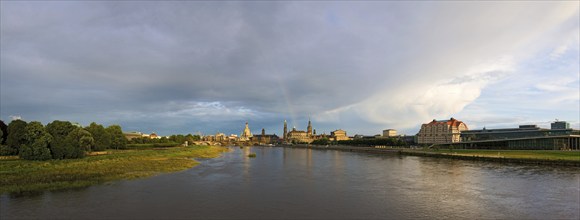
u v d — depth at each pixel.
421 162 118.88
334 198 48.97
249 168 95.56
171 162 100.69
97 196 47.56
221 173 80.44
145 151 147.00
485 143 186.00
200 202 45.38
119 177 65.56
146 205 42.91
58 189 51.84
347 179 70.06
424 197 49.78
